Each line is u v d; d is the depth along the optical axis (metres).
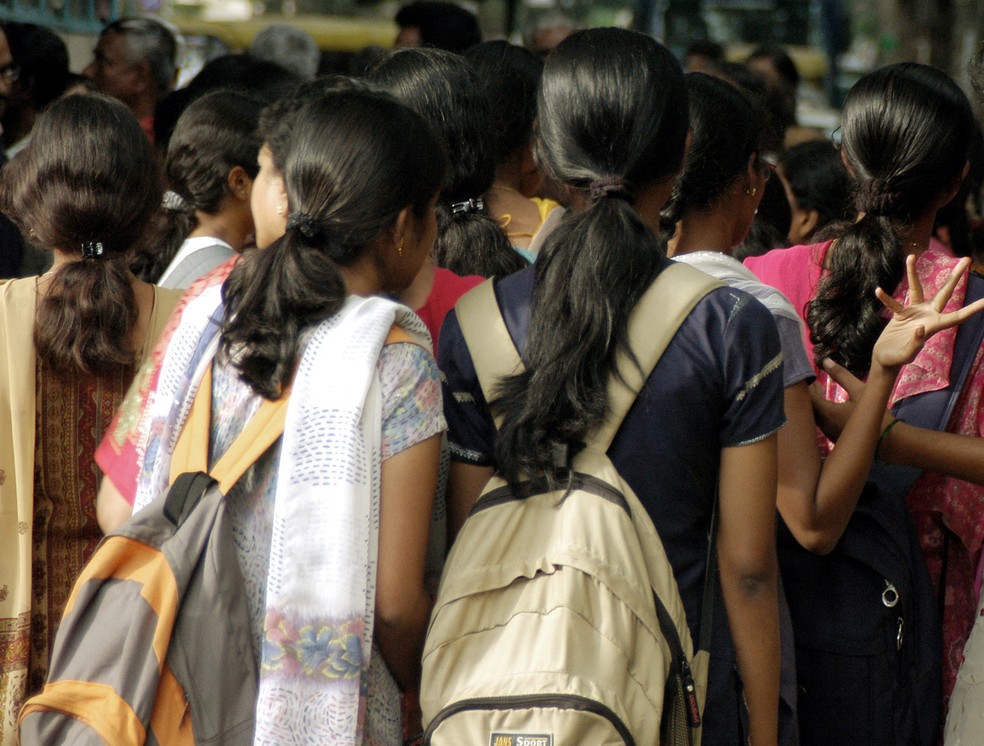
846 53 57.22
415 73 9.91
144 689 6.36
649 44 7.17
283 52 22.00
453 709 6.18
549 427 6.69
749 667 7.08
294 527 6.53
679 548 6.94
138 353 9.02
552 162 7.28
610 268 6.79
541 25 31.44
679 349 6.80
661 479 6.83
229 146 11.66
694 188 8.42
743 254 13.62
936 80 8.78
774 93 24.67
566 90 7.08
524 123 11.82
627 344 6.77
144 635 6.46
